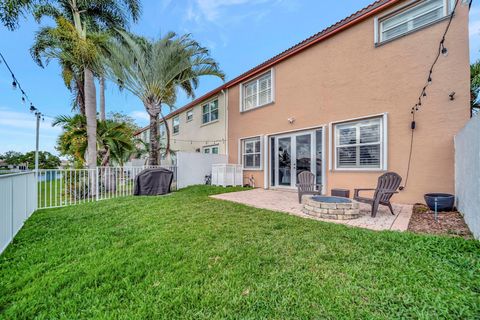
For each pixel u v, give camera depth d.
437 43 5.68
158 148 10.24
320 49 8.12
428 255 2.86
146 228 4.27
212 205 6.16
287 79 9.30
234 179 10.84
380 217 4.87
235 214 5.16
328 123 7.81
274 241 3.49
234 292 2.24
